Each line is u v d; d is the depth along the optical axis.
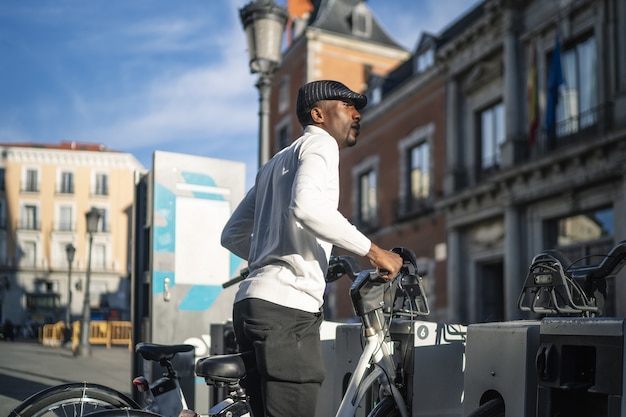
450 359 2.90
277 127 31.55
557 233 15.97
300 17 30.48
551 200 15.74
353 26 30.95
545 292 2.59
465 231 19.48
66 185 55.31
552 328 2.22
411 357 2.80
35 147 56.59
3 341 24.77
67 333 22.69
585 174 14.41
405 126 22.75
